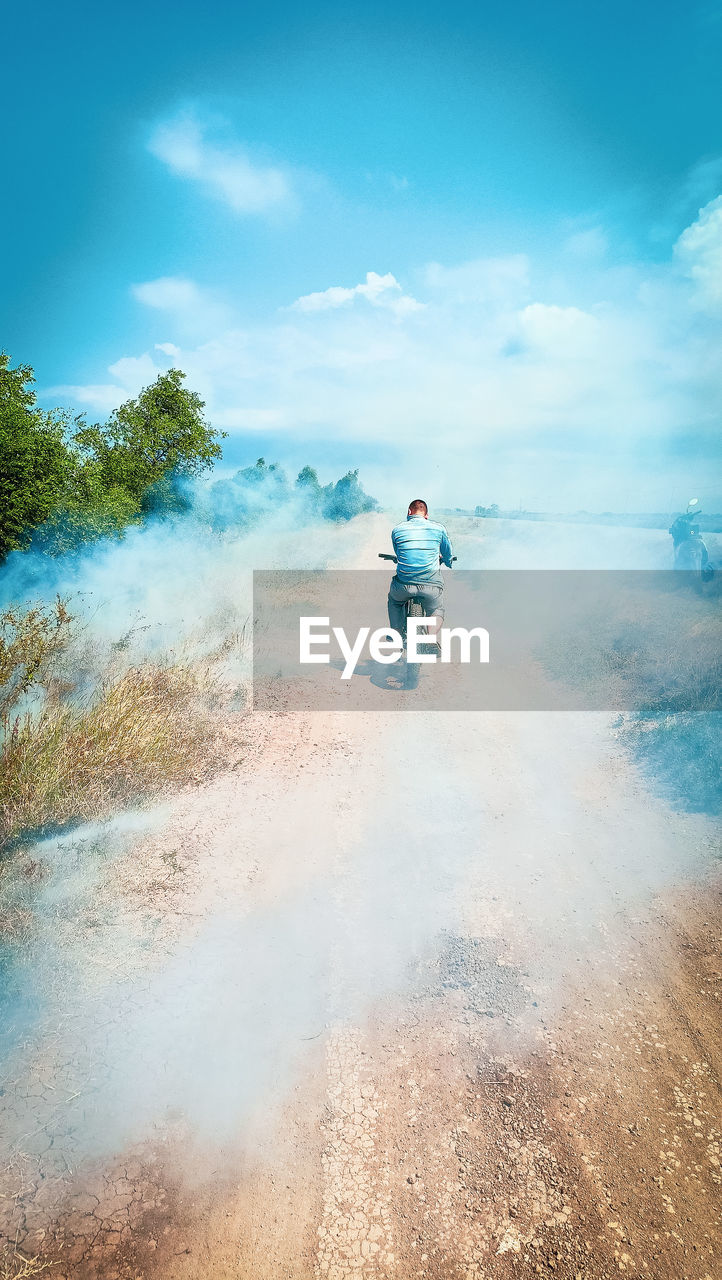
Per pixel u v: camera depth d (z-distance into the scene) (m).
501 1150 2.36
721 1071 2.63
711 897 3.66
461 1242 2.08
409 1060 2.71
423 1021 2.89
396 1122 2.46
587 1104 2.52
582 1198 2.19
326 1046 2.77
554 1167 2.29
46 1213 2.13
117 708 5.42
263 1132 2.43
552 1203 2.18
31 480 9.20
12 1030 2.74
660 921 3.49
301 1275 2.00
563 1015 2.92
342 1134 2.42
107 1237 2.08
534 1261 2.02
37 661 5.65
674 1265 1.99
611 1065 2.67
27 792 4.28
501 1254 2.04
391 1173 2.29
